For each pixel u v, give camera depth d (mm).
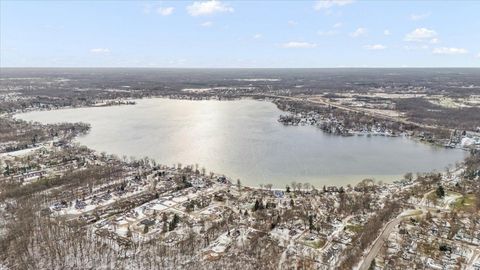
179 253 127625
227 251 130250
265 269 117375
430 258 125500
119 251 129125
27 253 124375
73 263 120562
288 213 163500
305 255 128250
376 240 138250
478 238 138375
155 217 160875
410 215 161875
